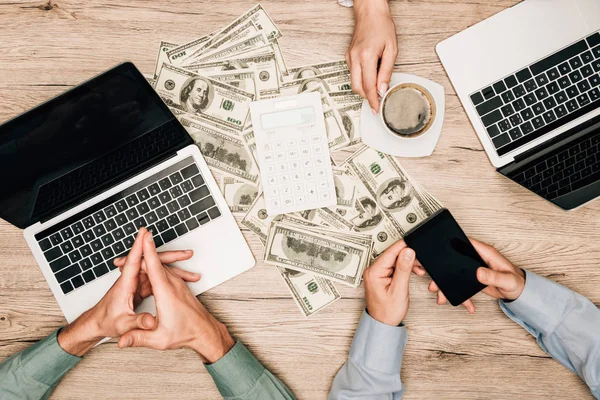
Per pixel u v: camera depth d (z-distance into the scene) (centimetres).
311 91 90
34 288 90
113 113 76
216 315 91
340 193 90
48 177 79
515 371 91
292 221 90
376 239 90
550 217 90
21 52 90
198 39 90
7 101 90
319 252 91
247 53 90
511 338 91
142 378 91
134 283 81
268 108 89
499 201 90
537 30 88
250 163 90
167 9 90
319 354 91
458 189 90
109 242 87
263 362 91
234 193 90
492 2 89
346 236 91
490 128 88
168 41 90
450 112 90
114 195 87
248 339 91
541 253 91
